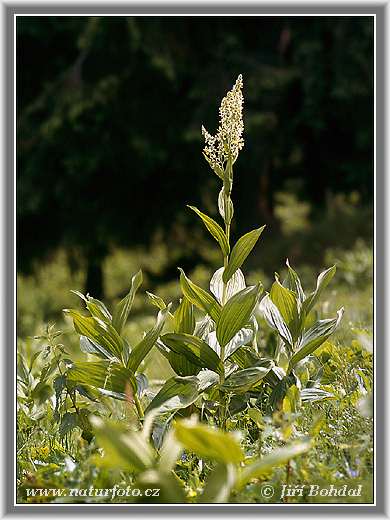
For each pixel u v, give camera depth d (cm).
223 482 308
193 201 1725
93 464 339
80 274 1983
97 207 1675
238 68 1645
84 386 421
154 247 1809
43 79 1700
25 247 1730
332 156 1795
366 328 579
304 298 444
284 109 1711
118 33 1577
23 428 448
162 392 400
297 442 331
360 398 403
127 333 1014
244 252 400
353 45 1631
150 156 1614
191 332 426
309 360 454
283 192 1938
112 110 1594
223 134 405
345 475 351
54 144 1595
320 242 1627
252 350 439
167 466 312
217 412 427
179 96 1672
